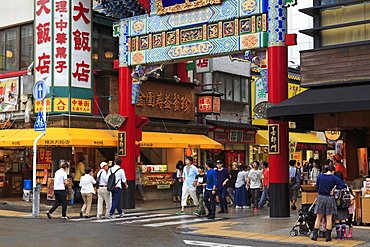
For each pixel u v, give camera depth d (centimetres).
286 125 1739
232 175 2278
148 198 2447
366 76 1488
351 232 1262
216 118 2931
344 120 1538
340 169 1769
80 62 2233
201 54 1908
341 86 1551
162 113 2516
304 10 1648
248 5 1808
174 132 2583
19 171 2552
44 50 2227
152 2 2048
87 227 1498
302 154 3716
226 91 3012
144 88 2427
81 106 2227
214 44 1878
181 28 1972
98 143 2141
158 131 2495
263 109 1711
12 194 2525
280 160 1725
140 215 1852
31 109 2283
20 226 1519
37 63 2248
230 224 1545
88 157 2445
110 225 1555
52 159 2216
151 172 2488
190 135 2650
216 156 3006
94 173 2320
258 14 1791
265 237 1275
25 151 2502
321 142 3481
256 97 3203
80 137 2106
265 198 2138
